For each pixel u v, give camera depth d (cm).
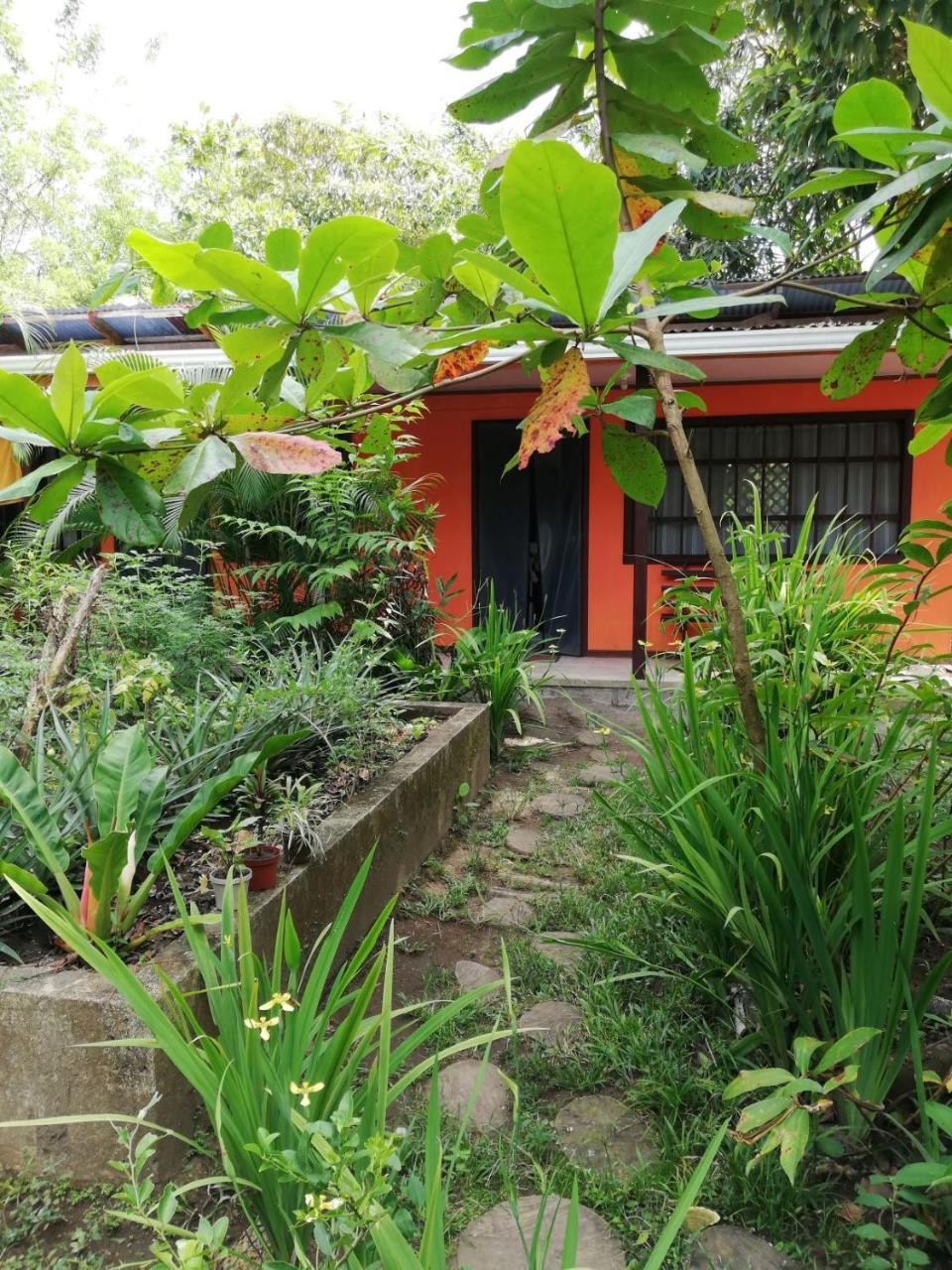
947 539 227
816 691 254
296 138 1686
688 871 214
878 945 173
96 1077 180
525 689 514
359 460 523
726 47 151
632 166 165
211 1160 182
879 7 593
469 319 171
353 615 529
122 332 635
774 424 733
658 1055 210
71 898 201
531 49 157
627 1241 162
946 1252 156
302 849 257
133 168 2145
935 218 131
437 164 1706
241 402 129
